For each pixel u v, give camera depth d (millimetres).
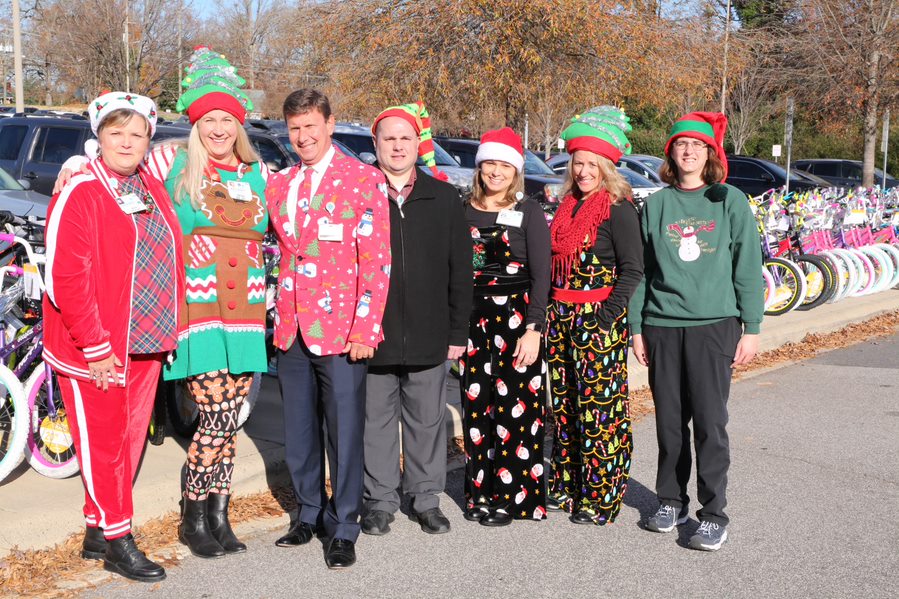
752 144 38219
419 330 4398
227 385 4176
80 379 3814
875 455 6043
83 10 35656
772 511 5004
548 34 17688
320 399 4383
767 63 27641
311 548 4395
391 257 4328
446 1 17875
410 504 4863
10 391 4578
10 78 54094
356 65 19250
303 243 4117
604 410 4633
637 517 4898
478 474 4762
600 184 4559
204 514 4266
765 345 9516
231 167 4133
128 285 3846
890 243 13523
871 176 22969
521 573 4184
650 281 4566
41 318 5137
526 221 4516
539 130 34812
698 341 4391
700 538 4449
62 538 4258
